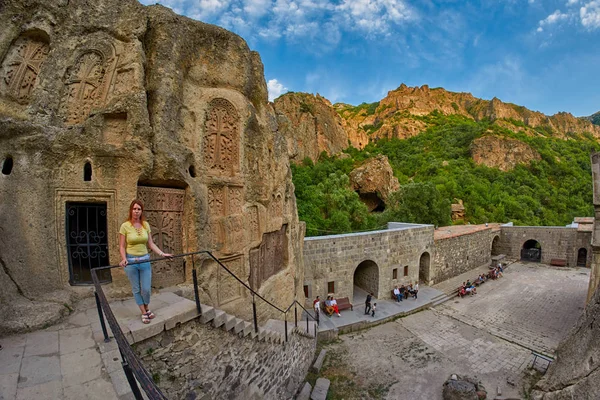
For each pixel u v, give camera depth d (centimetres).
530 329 1505
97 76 628
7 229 519
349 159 5372
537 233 3003
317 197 3316
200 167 708
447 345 1345
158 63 648
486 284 2269
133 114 600
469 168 5966
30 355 391
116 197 597
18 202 532
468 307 1802
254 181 877
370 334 1435
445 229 2872
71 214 583
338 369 1146
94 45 625
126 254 454
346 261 1689
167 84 646
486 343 1369
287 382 864
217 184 740
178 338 502
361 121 11962
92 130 582
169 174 630
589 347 588
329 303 1569
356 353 1262
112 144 596
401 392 1029
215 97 753
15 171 536
